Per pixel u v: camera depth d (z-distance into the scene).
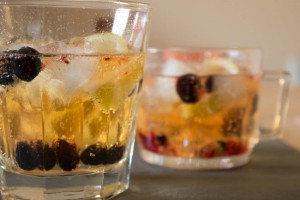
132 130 0.35
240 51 0.44
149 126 0.43
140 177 0.39
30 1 0.31
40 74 0.31
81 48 0.32
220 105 0.41
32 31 0.32
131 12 0.33
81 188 0.32
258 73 0.44
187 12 0.61
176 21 0.61
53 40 0.32
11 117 0.32
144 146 0.44
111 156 0.33
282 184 0.38
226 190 0.36
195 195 0.35
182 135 0.42
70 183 0.32
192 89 0.41
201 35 0.63
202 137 0.42
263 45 0.68
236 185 0.37
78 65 0.32
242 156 0.43
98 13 0.32
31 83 0.31
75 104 0.32
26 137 0.32
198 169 0.42
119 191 0.35
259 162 0.44
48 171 0.32
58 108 0.32
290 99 0.73
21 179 0.32
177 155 0.42
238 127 0.42
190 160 0.42
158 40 0.62
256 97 0.44
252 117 0.44
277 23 0.64
